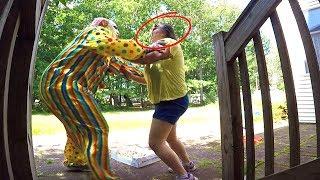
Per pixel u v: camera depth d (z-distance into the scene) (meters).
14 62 1.29
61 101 2.76
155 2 16.91
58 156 4.11
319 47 6.62
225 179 2.21
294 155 1.98
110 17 15.99
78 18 14.43
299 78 6.54
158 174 3.27
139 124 8.06
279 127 6.23
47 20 13.77
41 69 12.74
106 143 2.76
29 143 1.39
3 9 0.89
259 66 2.06
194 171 3.32
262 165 3.36
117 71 3.36
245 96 2.16
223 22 20.12
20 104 1.31
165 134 2.87
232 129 2.16
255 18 1.97
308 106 6.44
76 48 2.82
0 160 1.11
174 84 2.85
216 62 2.24
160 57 2.62
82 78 2.81
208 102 18.12
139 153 3.79
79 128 2.79
